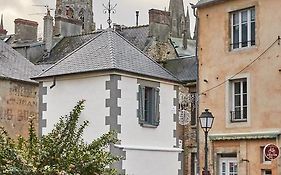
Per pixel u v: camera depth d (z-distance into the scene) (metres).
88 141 20.34
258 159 23.53
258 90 23.88
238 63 24.77
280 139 22.84
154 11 39.78
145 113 21.41
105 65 20.45
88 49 22.06
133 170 20.20
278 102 23.11
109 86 20.19
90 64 20.98
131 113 20.59
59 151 12.45
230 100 24.92
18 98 28.81
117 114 20.05
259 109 23.73
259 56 23.97
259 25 24.12
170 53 40.00
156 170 21.20
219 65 25.55
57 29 43.53
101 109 20.27
